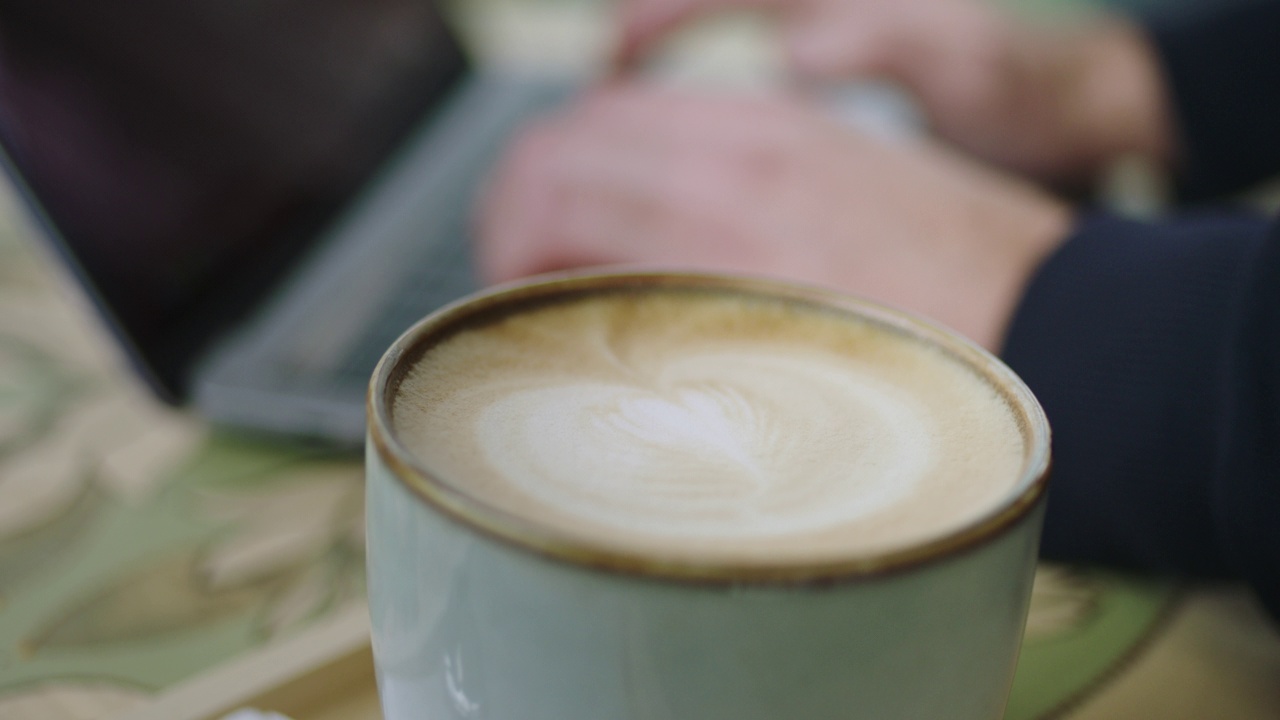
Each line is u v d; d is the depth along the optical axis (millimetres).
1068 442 433
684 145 542
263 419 465
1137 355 434
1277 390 395
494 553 312
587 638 312
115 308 454
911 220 505
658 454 352
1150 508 422
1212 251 441
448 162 605
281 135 548
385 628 333
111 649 400
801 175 526
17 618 407
